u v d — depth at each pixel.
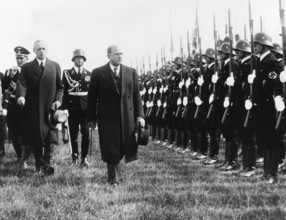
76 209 6.11
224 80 9.55
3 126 11.91
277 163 8.00
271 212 5.82
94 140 16.31
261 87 7.93
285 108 7.51
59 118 8.62
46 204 6.43
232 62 8.90
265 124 7.94
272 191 7.07
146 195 6.84
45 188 7.39
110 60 7.90
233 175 8.72
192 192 6.97
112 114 7.77
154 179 8.20
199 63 11.06
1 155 11.80
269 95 7.89
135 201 6.54
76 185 7.65
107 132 7.73
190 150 12.27
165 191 7.05
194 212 5.85
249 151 8.65
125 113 7.80
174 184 7.72
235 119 8.82
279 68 7.78
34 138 8.62
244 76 8.62
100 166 9.87
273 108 7.88
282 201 6.39
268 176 8.00
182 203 6.37
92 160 10.76
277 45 9.23
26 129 8.69
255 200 6.47
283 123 7.54
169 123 13.94
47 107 8.72
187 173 8.85
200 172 8.98
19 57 10.84
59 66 9.01
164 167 9.60
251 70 8.12
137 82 8.04
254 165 8.69
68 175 8.65
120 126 7.77
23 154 10.01
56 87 8.96
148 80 17.23
